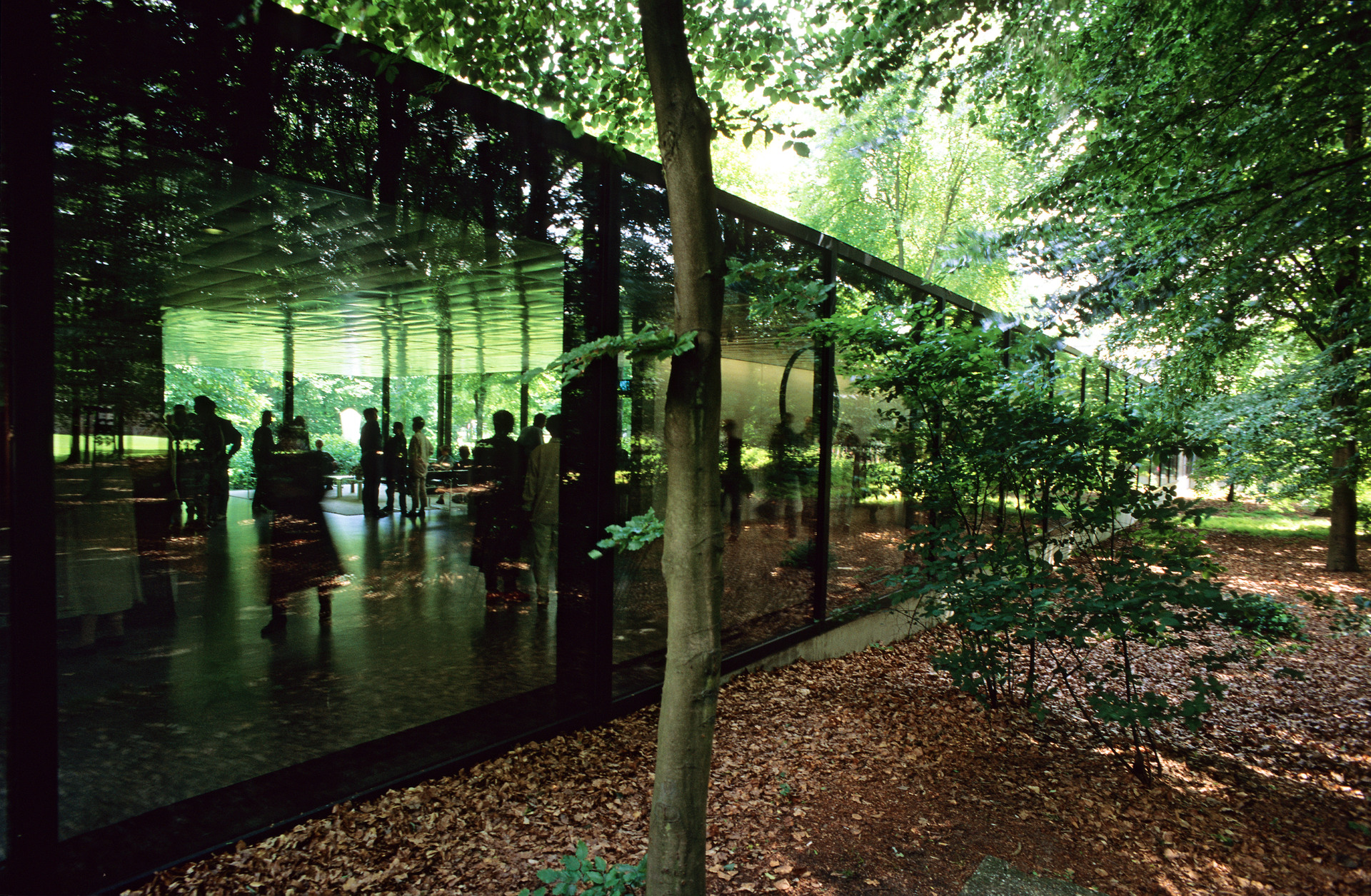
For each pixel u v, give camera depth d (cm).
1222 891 293
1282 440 794
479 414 802
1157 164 537
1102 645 688
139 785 296
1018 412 457
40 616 236
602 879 213
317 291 620
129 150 274
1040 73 577
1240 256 518
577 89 406
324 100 325
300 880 265
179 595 520
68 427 299
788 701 498
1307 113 481
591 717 428
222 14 293
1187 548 400
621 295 450
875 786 374
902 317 463
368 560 678
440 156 367
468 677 439
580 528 432
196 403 552
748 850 307
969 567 436
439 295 623
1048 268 555
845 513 688
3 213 230
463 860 282
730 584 540
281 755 338
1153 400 634
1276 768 431
